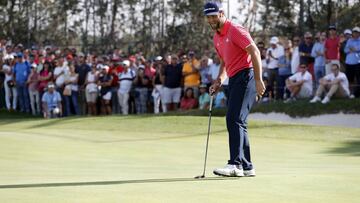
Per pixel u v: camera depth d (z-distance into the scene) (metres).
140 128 19.23
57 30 43.75
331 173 8.20
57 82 26.66
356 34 21.06
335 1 34.22
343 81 21.05
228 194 6.26
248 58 8.18
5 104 29.91
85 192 6.39
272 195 6.18
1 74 30.06
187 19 40.81
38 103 27.88
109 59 28.25
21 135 16.44
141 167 9.91
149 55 38.75
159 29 41.62
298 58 22.19
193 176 8.27
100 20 43.16
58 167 9.84
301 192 6.39
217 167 9.99
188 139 16.20
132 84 25.55
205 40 39.59
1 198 5.96
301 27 33.81
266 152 13.04
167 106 24.56
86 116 23.72
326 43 21.19
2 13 42.69
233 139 8.13
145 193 6.32
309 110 21.19
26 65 28.56
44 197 6.03
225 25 8.16
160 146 14.14
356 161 11.04
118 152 12.69
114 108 26.08
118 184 7.17
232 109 8.18
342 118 20.59
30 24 42.84
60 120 22.31
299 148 13.96
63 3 43.59
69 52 29.72
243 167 8.16
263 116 22.25
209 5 8.12
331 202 5.73
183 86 24.42
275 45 22.95
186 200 5.86
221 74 8.76
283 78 22.92
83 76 26.67
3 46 31.39
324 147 14.20
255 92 8.30
